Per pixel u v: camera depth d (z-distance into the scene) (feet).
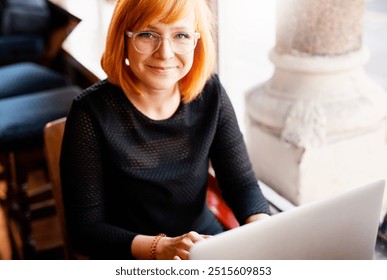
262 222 3.58
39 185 10.60
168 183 5.49
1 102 9.30
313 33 7.00
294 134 7.38
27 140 8.45
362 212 3.87
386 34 14.62
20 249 9.18
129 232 5.34
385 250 6.22
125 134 5.35
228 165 6.01
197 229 5.92
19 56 12.21
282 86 7.70
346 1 6.82
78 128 5.25
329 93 7.35
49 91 10.68
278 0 7.23
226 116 5.87
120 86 5.24
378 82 11.98
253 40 12.06
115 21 4.97
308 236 3.73
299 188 7.52
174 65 5.05
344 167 7.57
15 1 12.04
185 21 4.87
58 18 12.14
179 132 5.52
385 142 7.65
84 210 5.43
